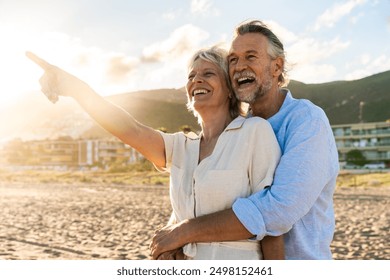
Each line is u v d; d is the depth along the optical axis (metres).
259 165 3.04
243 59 3.28
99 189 43.91
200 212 3.10
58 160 142.62
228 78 3.35
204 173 3.12
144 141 3.34
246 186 3.06
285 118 3.22
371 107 177.00
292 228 3.10
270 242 3.02
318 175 3.00
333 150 3.18
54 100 3.24
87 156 145.50
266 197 2.95
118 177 69.69
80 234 13.83
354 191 38.31
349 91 192.50
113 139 149.00
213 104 3.29
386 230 14.19
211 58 3.29
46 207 23.88
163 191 40.25
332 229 3.26
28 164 137.88
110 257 10.02
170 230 3.16
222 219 2.96
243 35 3.32
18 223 16.75
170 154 3.40
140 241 12.37
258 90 3.28
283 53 3.37
